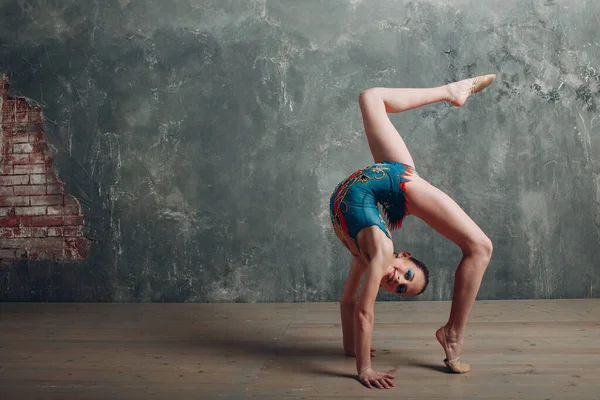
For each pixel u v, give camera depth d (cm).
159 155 401
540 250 380
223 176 397
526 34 380
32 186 409
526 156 380
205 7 398
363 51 388
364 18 388
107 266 405
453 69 384
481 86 273
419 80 386
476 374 227
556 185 379
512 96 380
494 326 306
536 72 379
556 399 196
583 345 265
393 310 357
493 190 382
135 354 268
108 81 403
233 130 396
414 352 261
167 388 218
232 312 364
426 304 374
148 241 402
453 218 228
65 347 282
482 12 382
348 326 258
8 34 410
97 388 219
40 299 409
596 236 378
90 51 405
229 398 205
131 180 403
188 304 393
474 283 227
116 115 403
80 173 406
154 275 403
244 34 396
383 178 234
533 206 380
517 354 253
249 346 281
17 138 409
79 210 406
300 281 394
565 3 378
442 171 384
